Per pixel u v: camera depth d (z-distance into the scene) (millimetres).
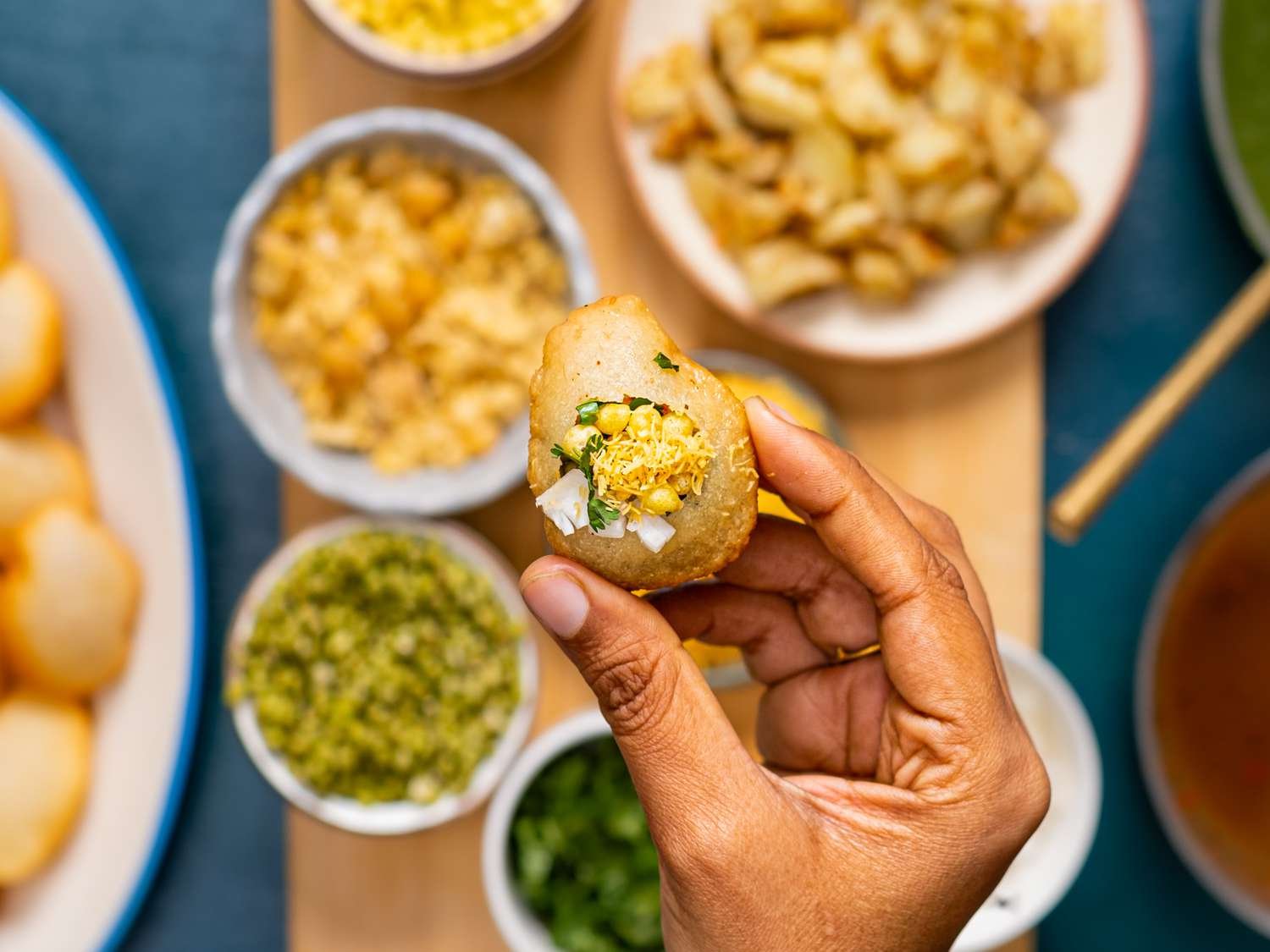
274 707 461
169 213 521
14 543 493
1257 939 543
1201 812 526
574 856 465
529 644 461
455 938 486
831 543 343
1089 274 530
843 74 463
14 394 481
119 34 518
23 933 498
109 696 501
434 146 473
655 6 471
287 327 474
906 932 335
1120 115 469
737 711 478
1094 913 547
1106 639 544
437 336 470
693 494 318
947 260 470
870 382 489
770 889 329
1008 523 484
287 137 486
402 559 464
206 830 527
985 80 461
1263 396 537
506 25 465
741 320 472
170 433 495
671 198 478
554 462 318
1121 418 533
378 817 459
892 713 353
